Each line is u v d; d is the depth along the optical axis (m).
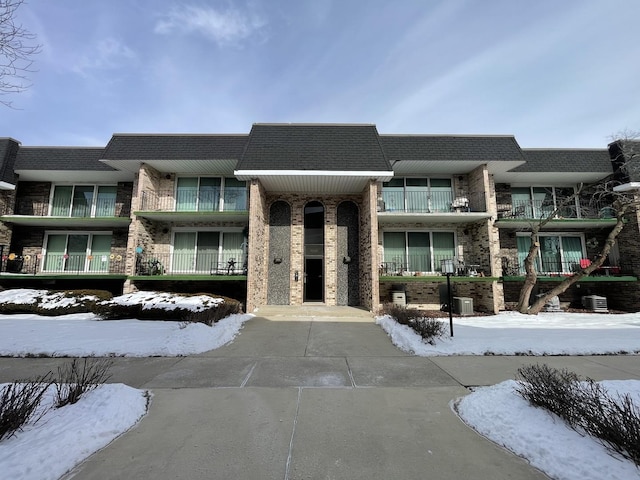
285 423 3.54
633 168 13.10
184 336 6.95
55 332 7.95
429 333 7.20
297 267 13.55
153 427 3.45
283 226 13.85
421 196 14.20
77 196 14.94
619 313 12.59
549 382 3.59
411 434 3.30
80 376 5.05
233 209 14.34
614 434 2.65
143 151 13.02
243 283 13.84
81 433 3.01
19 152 14.05
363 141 12.54
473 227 13.96
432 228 14.17
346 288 13.45
